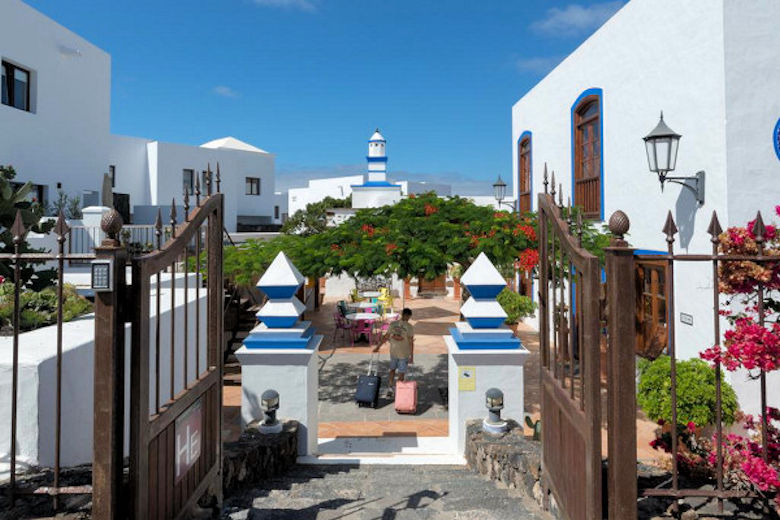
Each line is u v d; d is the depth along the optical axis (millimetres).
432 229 8938
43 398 3604
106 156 20156
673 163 7090
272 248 9414
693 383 5531
